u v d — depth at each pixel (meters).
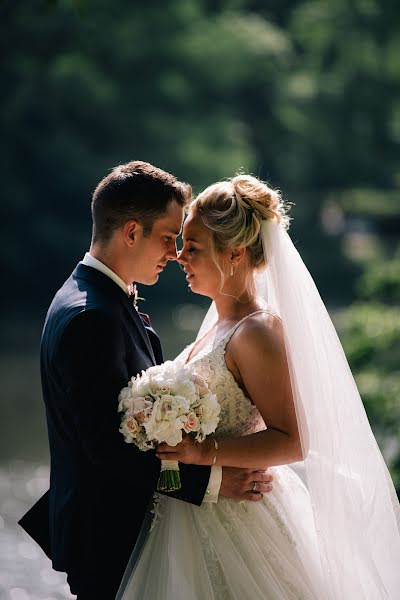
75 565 3.86
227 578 3.71
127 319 3.84
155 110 39.75
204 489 3.72
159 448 3.68
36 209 36.34
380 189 48.09
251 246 3.95
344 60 45.16
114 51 39.66
